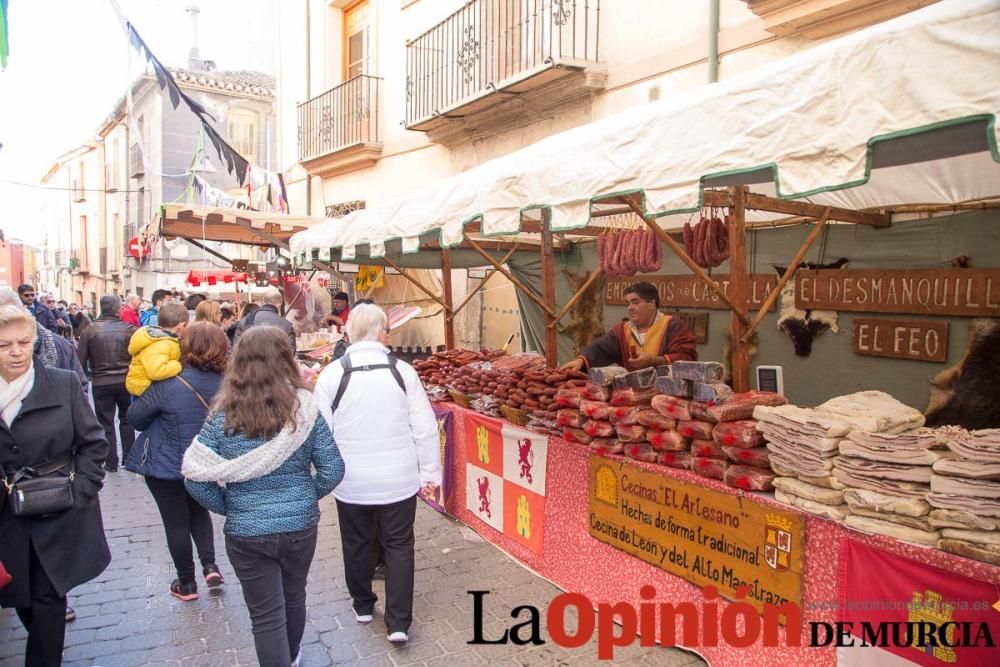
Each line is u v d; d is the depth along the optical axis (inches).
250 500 103.4
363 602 141.1
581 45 277.9
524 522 169.0
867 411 103.3
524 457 167.9
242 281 529.3
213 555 159.6
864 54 74.3
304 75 519.8
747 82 88.4
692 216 207.5
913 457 88.4
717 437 114.7
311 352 355.9
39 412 107.3
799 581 101.7
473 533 192.4
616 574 138.6
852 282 191.3
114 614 146.2
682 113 96.6
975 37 65.4
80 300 1421.0
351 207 458.0
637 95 254.1
